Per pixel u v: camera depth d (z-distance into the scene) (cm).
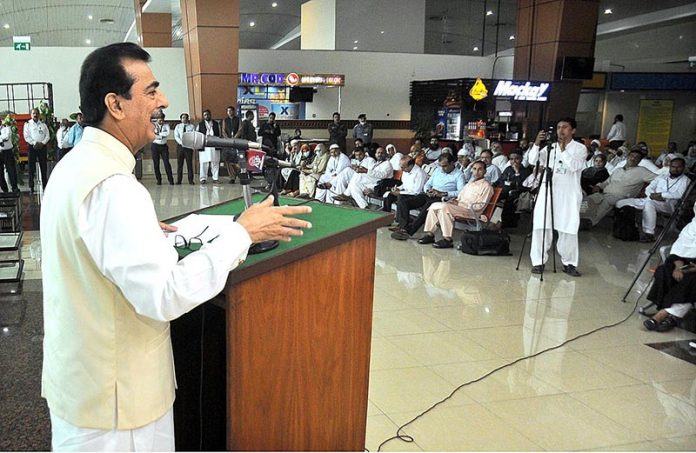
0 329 353
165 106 129
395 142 1650
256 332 136
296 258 137
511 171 899
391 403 294
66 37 2595
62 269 116
